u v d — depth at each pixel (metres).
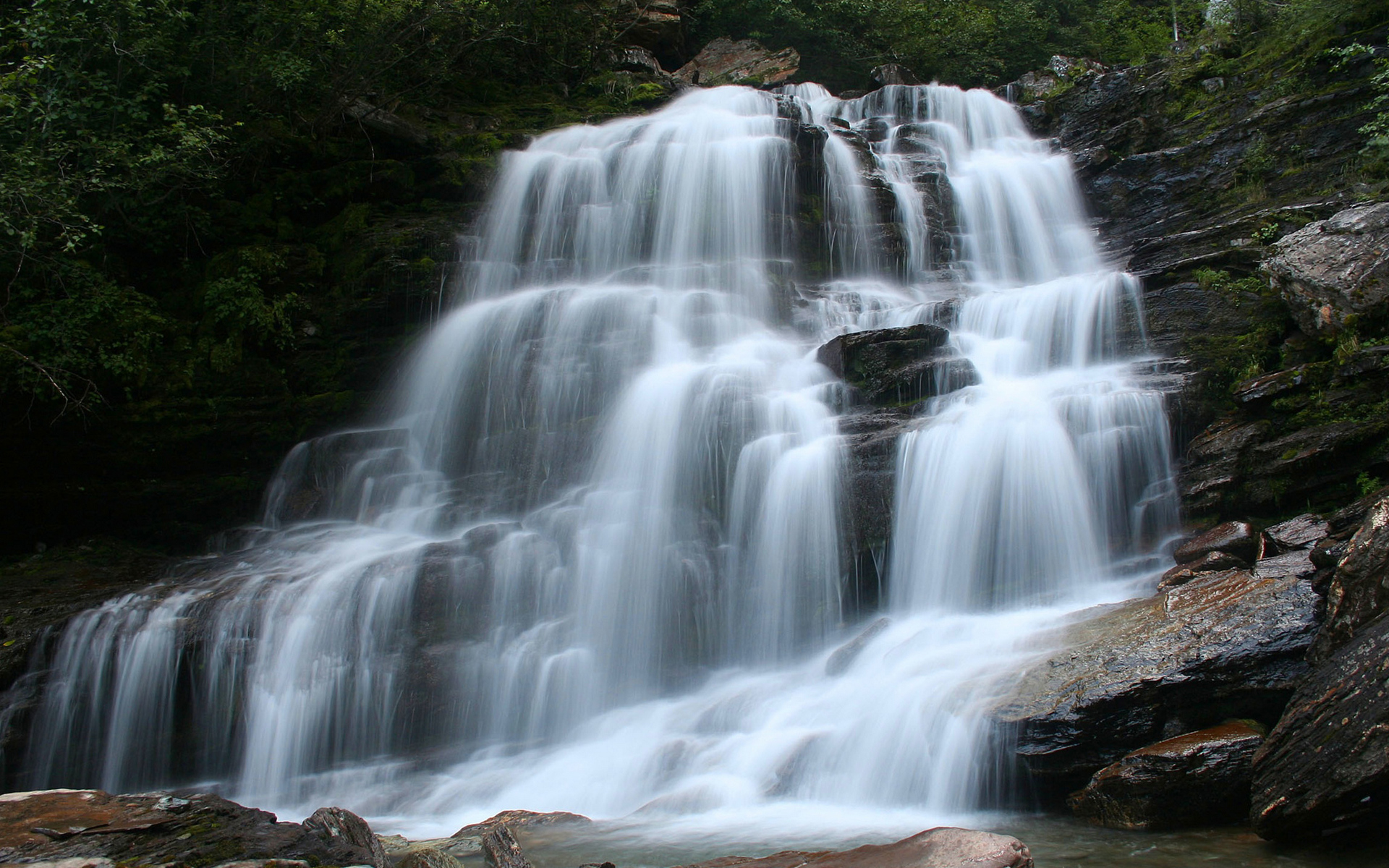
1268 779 5.64
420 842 6.80
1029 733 6.61
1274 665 6.34
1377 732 5.15
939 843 4.77
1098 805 6.31
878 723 7.49
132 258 16.23
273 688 9.95
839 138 18.67
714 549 10.92
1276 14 19.06
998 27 29.75
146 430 14.11
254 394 15.09
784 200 17.00
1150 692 6.48
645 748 8.80
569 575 10.73
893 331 12.28
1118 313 12.70
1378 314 9.41
